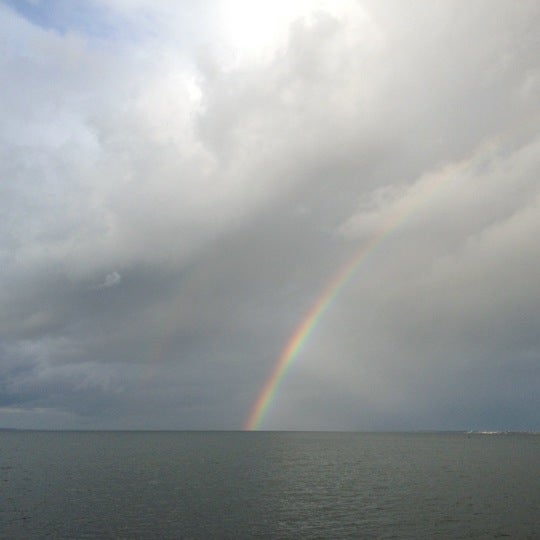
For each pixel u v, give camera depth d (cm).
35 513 5681
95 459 13825
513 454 16712
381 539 4616
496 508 6034
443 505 6241
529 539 4619
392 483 8462
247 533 4819
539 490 7562
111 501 6475
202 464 12312
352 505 6250
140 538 4612
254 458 14562
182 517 5497
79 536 4672
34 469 10762
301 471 10575
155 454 16212
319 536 4725
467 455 16162
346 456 15600
